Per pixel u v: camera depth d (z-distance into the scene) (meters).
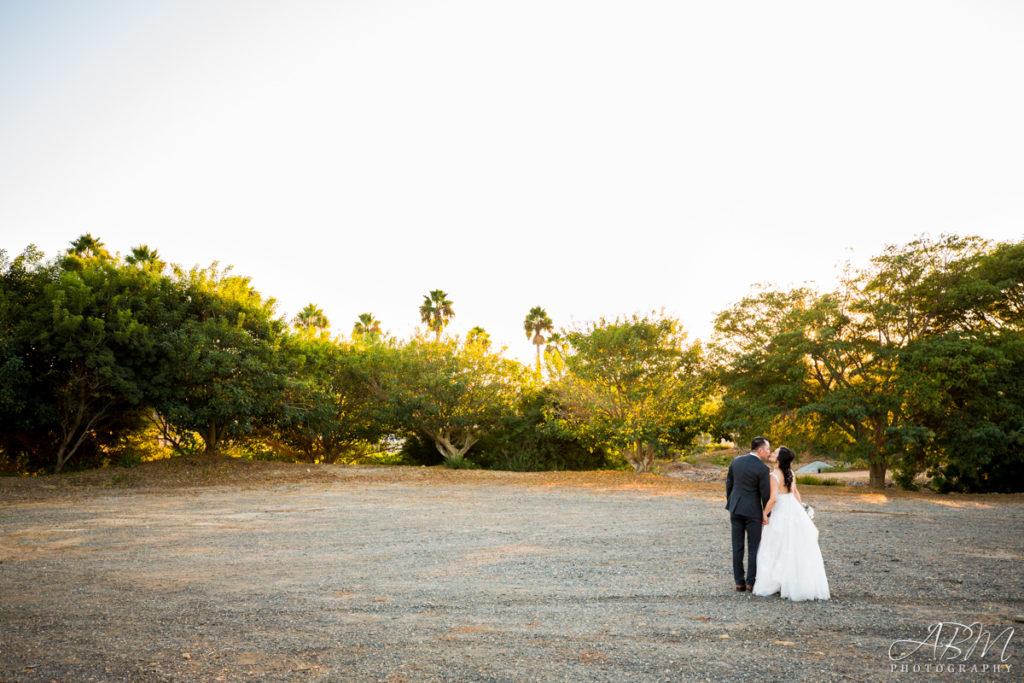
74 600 6.36
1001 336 21.39
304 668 4.29
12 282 21.45
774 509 6.80
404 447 33.03
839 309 22.86
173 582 7.26
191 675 4.14
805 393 24.22
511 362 31.12
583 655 4.60
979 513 15.05
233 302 25.28
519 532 11.33
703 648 4.80
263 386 24.09
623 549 9.58
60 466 21.12
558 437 29.69
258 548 9.65
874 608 6.11
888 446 21.48
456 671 4.25
